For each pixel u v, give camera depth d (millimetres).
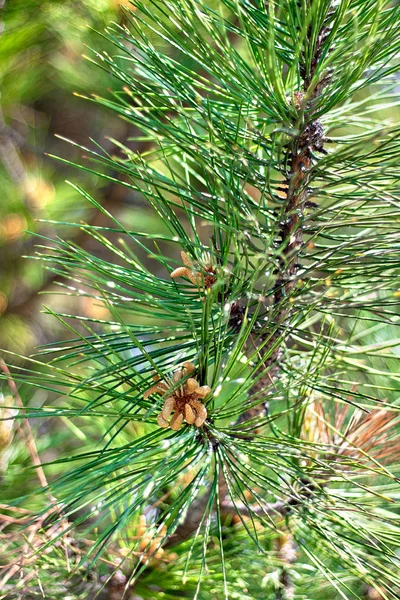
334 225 843
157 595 987
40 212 1741
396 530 924
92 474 807
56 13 1274
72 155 2074
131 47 1314
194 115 975
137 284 881
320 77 870
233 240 821
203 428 854
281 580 1019
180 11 863
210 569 997
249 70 882
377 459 1005
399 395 1079
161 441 826
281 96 839
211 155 858
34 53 1459
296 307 910
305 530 969
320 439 1015
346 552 863
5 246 1716
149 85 907
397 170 864
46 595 950
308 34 869
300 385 894
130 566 992
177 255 2160
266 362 917
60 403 1354
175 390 842
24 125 1946
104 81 1594
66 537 913
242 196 851
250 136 916
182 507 831
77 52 1457
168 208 886
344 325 1151
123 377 858
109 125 1826
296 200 877
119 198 1804
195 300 893
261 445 858
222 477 942
